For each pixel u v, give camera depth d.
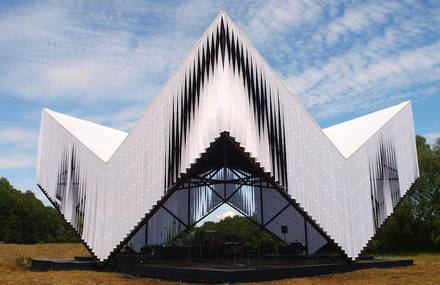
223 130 17.28
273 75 19.73
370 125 25.34
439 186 38.94
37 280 16.47
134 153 20.58
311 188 19.66
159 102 20.28
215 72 18.28
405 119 25.62
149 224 29.27
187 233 31.22
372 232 21.36
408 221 41.28
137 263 20.72
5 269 22.11
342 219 20.38
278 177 18.84
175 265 18.86
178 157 18.81
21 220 72.25
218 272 15.16
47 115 25.80
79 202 22.34
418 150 44.50
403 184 24.05
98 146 24.09
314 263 20.17
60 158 24.14
